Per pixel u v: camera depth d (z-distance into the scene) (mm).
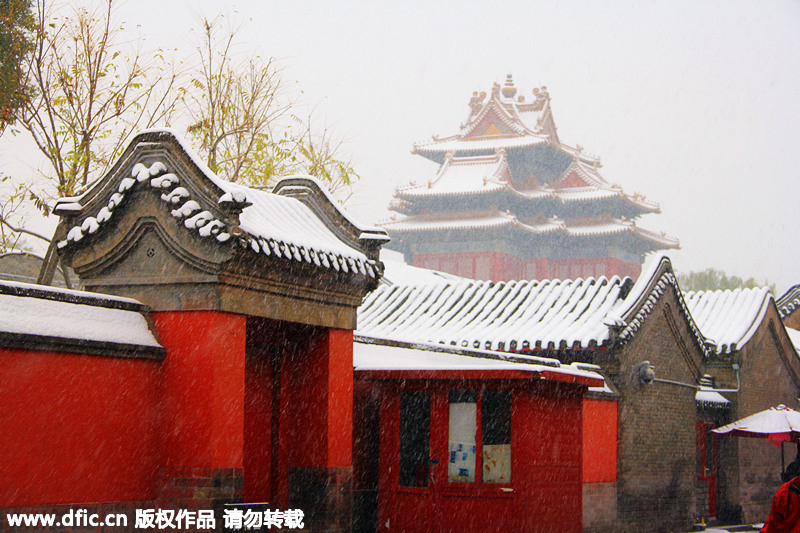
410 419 14680
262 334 13078
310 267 12266
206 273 10922
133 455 10539
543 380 14133
